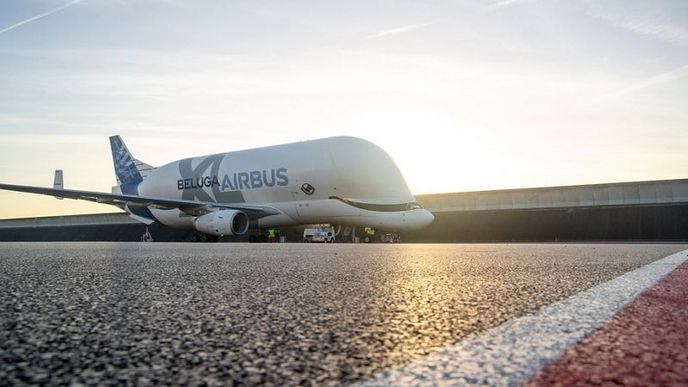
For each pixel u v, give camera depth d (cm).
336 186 2700
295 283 349
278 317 207
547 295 277
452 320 199
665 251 882
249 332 175
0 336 168
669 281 351
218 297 273
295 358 137
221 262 605
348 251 994
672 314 209
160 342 159
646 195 3403
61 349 148
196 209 2962
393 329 180
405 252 916
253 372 122
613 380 112
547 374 117
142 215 3694
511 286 325
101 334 172
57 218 6431
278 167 2873
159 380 114
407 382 112
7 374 118
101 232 5897
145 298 270
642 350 143
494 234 3784
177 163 3475
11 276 413
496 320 198
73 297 275
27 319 203
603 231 3444
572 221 3566
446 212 4006
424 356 138
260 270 473
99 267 520
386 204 2642
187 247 1268
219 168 3159
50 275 423
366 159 2683
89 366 127
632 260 614
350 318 204
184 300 261
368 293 289
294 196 2839
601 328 178
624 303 242
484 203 3894
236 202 3070
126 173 3975
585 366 125
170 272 452
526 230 3688
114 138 4097
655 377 114
